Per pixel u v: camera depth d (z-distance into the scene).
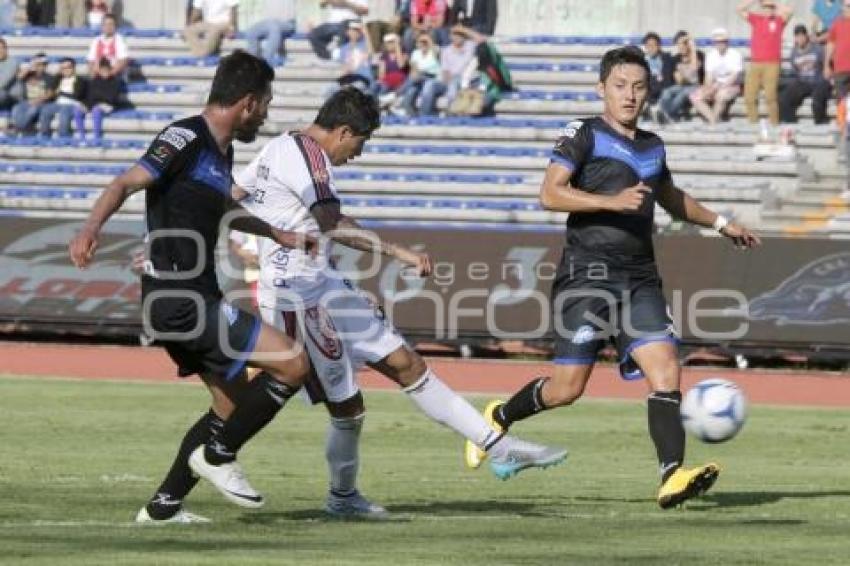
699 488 33.53
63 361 78.75
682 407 34.25
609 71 35.56
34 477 39.75
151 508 31.36
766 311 79.50
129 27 130.88
